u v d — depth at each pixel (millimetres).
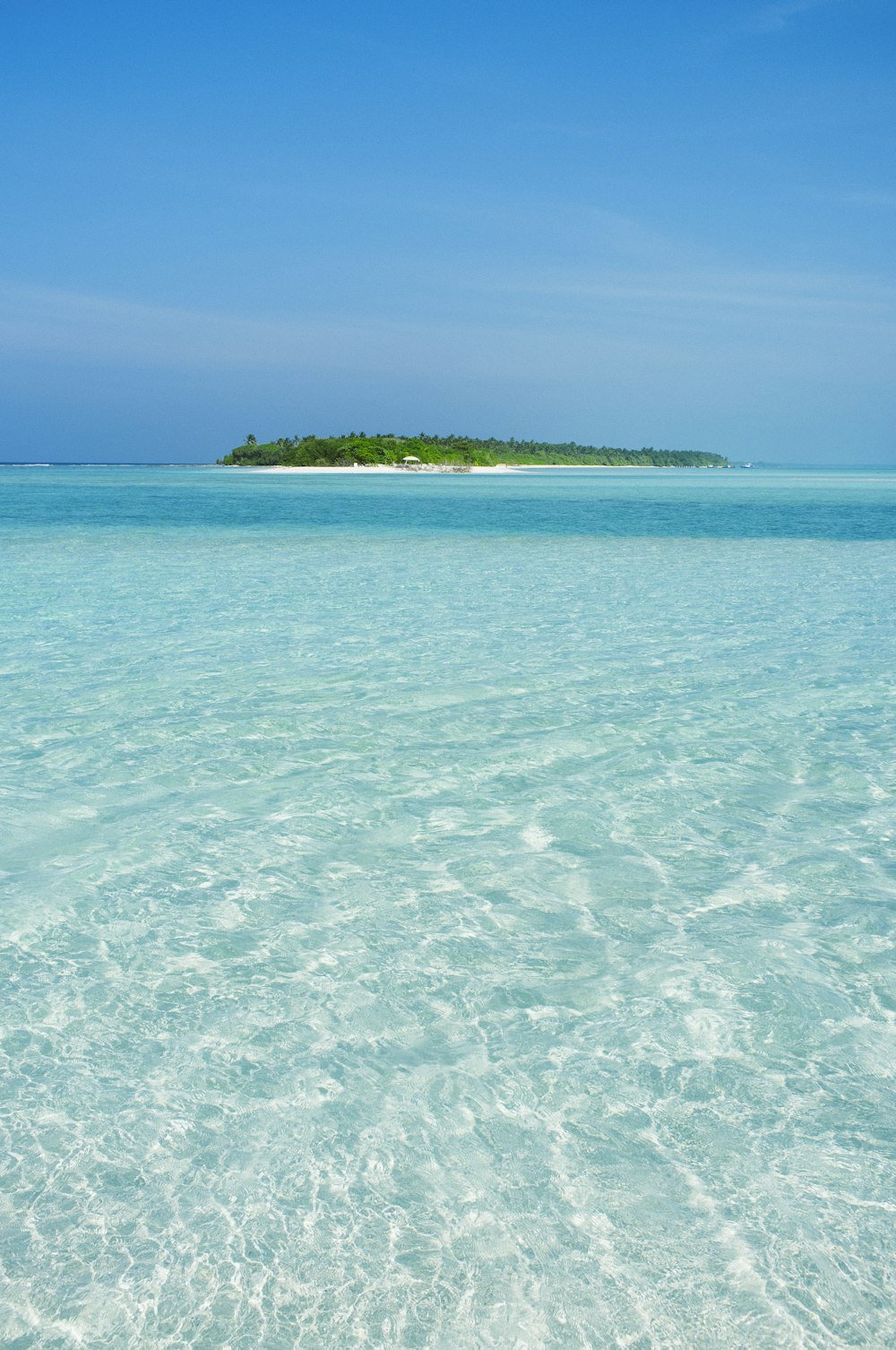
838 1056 3662
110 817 6070
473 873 5281
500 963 4332
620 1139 3209
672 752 7430
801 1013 3930
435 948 4469
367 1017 3904
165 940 4527
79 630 12602
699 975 4223
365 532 32156
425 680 9727
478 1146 3178
